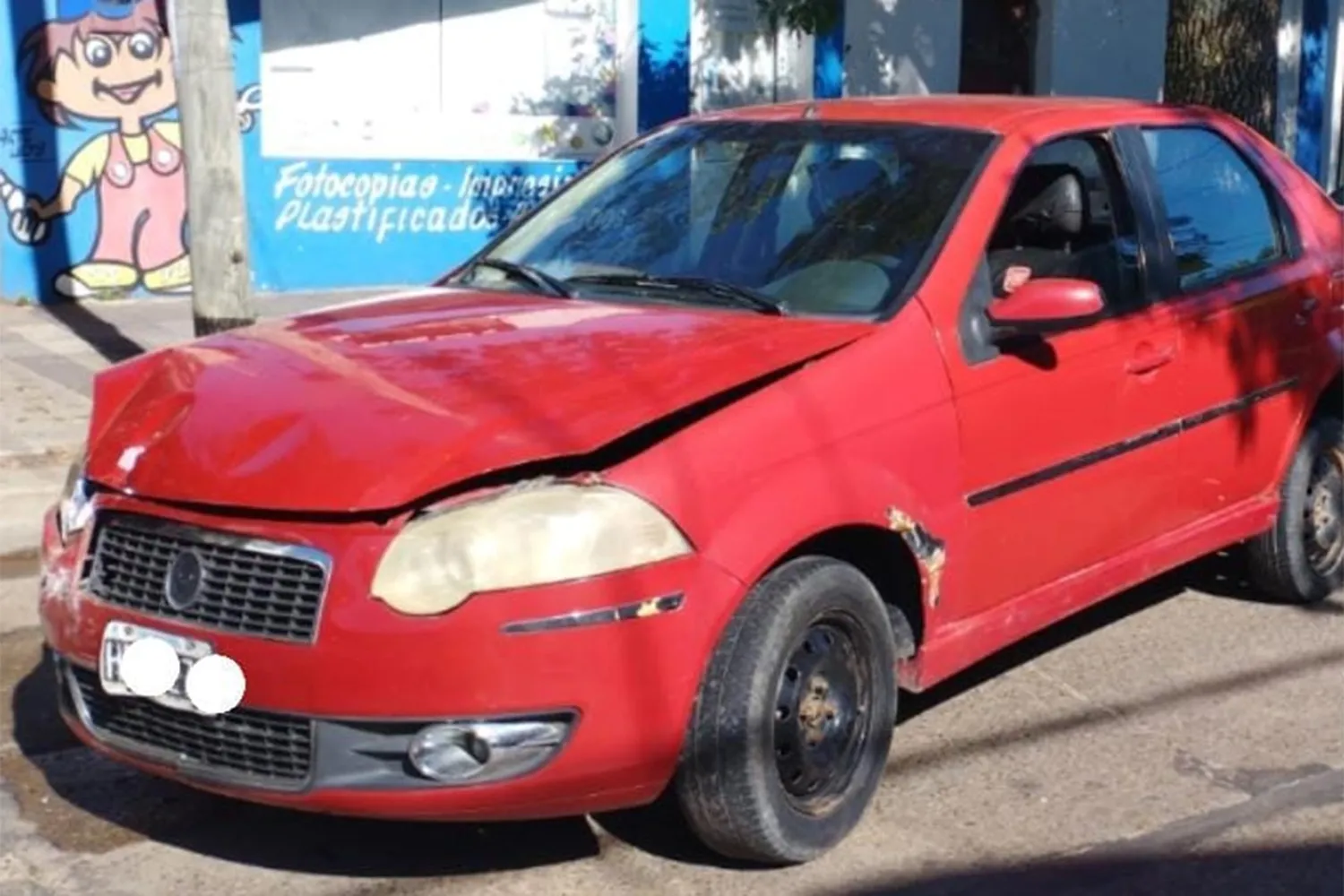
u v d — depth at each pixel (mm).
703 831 4539
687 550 4246
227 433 4422
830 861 4738
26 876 4641
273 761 4219
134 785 5242
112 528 4477
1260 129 10492
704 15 15211
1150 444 5770
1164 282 5949
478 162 14469
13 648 6527
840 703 4707
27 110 12766
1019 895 4586
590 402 4375
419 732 4086
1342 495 6992
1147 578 5992
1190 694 6023
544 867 4715
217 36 8398
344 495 4133
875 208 5402
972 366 5070
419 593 4051
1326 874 4730
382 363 4691
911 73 16172
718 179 5762
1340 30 18719
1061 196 5715
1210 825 5016
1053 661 6332
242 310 8656
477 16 14258
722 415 4453
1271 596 6953
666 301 5289
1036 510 5312
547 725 4133
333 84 13781
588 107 14906
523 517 4109
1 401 9938
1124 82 17234
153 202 13289
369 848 4836
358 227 14078
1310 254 6703
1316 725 5766
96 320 12547
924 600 4934
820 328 4922
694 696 4309
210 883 4621
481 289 5613
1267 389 6363
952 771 5367
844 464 4617
